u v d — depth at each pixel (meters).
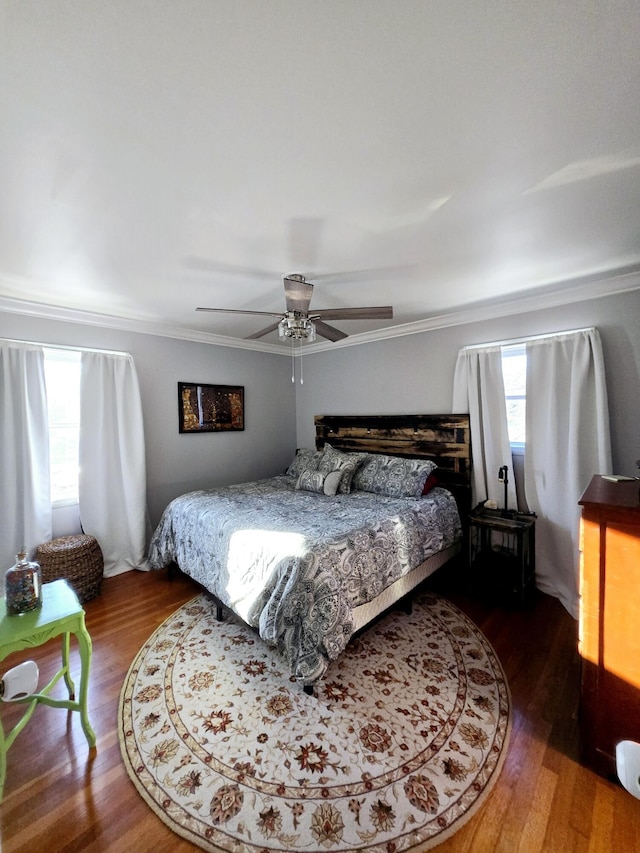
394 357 3.88
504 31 0.83
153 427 3.61
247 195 1.47
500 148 1.23
